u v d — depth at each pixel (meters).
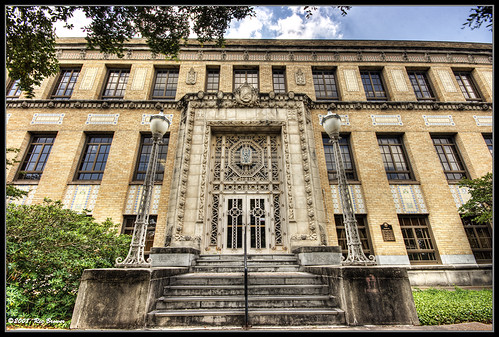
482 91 13.41
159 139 6.61
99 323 3.97
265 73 13.62
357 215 10.65
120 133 11.66
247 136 10.86
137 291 4.23
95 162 11.35
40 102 12.02
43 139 11.77
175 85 13.62
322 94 13.65
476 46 14.26
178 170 9.71
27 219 5.54
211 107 10.76
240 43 14.20
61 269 5.35
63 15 6.34
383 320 4.18
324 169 11.27
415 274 9.38
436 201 10.68
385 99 13.48
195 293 5.22
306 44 14.28
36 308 5.08
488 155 11.53
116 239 7.10
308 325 4.27
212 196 9.76
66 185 10.63
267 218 9.52
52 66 7.29
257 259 7.95
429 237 10.40
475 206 9.25
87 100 12.10
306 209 9.14
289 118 10.69
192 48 13.95
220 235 9.21
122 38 6.91
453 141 12.22
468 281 9.30
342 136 12.33
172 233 8.62
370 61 14.01
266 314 4.38
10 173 10.76
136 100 12.21
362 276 4.43
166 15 6.68
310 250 7.37
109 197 10.41
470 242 10.34
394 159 11.84
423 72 14.13
